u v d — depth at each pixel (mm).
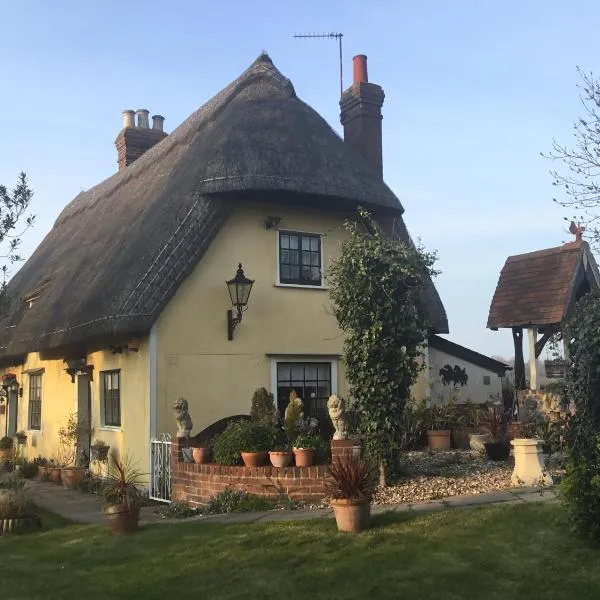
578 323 7555
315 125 14555
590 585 5328
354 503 7086
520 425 12180
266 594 5723
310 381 13547
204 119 15750
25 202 10430
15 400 20219
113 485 8594
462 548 6312
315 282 13797
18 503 9250
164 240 11938
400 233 14609
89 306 12484
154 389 11664
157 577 6391
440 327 14391
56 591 6277
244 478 9312
